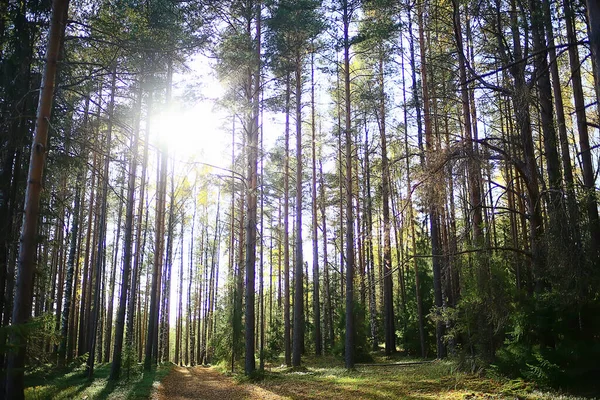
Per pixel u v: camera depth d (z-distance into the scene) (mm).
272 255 41656
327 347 33219
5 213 9164
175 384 16922
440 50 17766
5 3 9188
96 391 13805
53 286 26312
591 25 6223
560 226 9375
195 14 12211
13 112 9109
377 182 25391
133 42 9797
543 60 11352
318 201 30172
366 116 20594
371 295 30219
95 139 11859
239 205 31766
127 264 17547
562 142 12023
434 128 20391
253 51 15586
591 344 9438
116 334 17109
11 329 6594
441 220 18688
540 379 9672
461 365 12344
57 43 8562
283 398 11891
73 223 21031
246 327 17578
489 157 10883
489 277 11172
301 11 16844
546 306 10141
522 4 12453
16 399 7355
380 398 10633
